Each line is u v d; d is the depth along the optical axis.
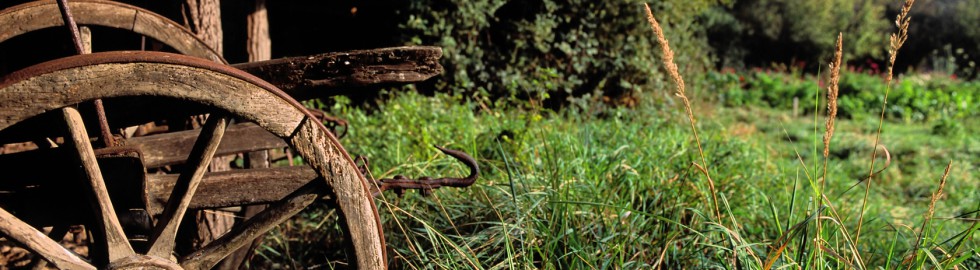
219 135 2.29
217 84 2.19
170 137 3.18
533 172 4.00
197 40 3.38
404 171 4.28
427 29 7.27
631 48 8.45
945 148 8.95
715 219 3.57
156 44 3.75
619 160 4.21
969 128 10.92
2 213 2.15
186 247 3.09
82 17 3.13
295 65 2.51
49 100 2.07
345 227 2.41
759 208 4.43
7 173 2.48
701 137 5.69
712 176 4.40
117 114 2.64
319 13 7.57
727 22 19.77
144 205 2.48
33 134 2.51
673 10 8.79
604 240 3.14
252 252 3.27
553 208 3.36
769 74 17.42
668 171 4.41
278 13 7.47
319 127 2.33
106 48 4.02
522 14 7.98
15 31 3.04
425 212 3.60
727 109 11.95
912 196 6.60
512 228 3.11
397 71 2.49
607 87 8.51
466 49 7.60
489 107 7.36
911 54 22.94
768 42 21.41
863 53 22.25
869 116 12.19
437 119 5.63
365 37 7.72
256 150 3.48
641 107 8.41
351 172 2.38
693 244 3.26
